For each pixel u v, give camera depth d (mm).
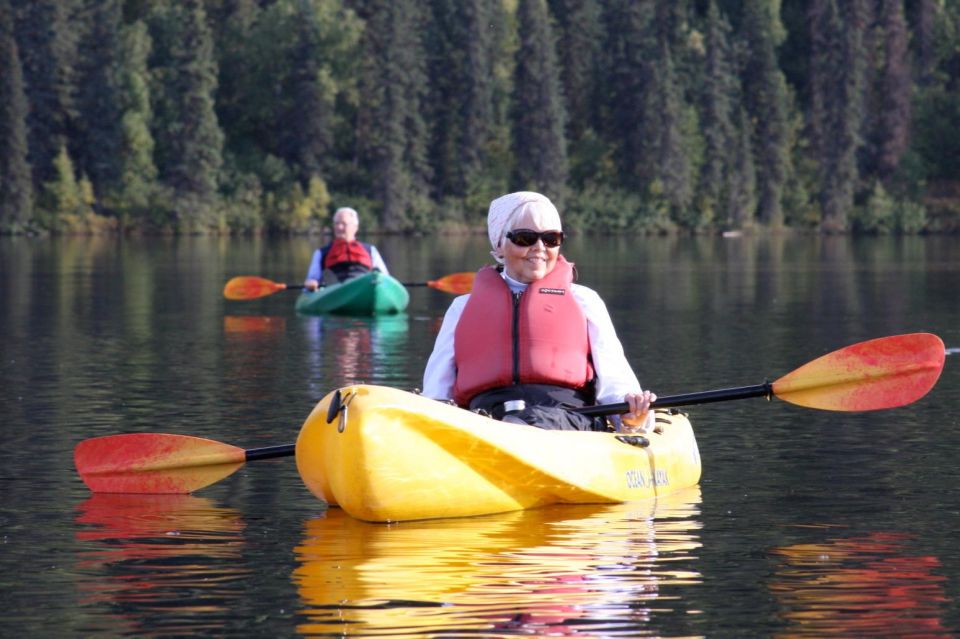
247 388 13945
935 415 12008
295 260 51469
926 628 5770
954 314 24547
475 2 111188
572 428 8523
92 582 6539
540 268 8680
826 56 118688
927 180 122750
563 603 6125
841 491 8734
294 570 6734
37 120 101125
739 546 7219
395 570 6711
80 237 92500
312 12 110375
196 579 6586
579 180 119000
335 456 7734
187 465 8766
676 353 17750
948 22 126812
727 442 10703
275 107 116688
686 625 5812
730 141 113312
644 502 8414
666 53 113000
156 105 108375
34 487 8961
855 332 20891
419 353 17750
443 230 107875
